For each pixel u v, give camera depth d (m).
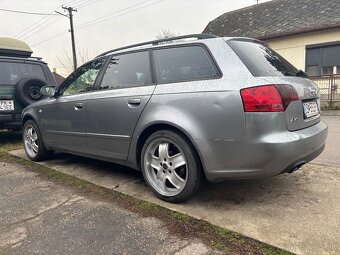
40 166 4.79
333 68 14.20
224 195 3.36
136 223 2.80
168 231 2.64
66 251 2.40
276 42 15.80
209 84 2.86
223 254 2.28
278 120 2.63
